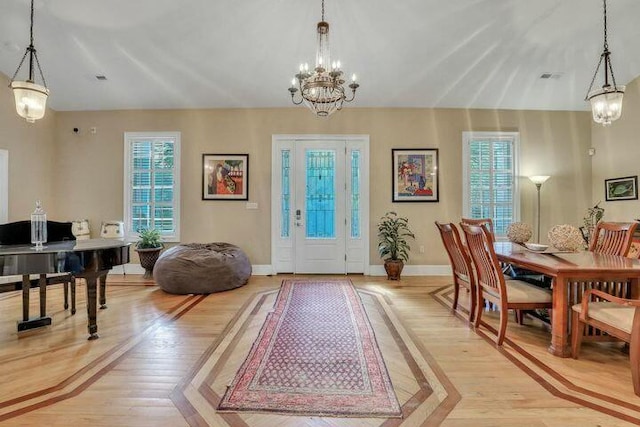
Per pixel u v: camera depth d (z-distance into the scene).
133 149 5.11
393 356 2.28
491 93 4.66
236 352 2.34
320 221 5.06
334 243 5.04
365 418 1.61
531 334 2.67
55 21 3.34
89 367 2.12
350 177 5.04
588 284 2.32
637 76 4.33
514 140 5.07
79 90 4.57
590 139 5.09
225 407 1.69
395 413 1.64
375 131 5.00
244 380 1.95
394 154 5.00
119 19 3.32
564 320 2.25
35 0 3.07
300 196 5.04
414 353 2.33
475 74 4.25
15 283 2.76
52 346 2.43
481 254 2.65
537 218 5.03
